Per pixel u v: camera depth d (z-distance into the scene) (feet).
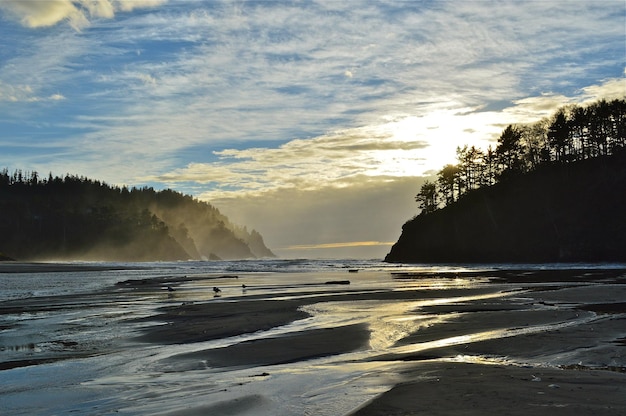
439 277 184.34
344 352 46.26
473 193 422.00
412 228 460.96
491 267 279.69
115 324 69.56
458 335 53.26
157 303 100.12
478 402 26.78
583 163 364.17
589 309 74.02
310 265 390.83
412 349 46.44
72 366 43.09
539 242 336.29
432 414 24.97
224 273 253.24
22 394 34.09
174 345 52.75
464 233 396.57
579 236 315.99
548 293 101.86
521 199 374.22
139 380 37.47
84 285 164.14
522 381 31.63
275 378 36.29
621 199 316.40
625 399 27.14
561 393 28.50
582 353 41.73
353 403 28.55
